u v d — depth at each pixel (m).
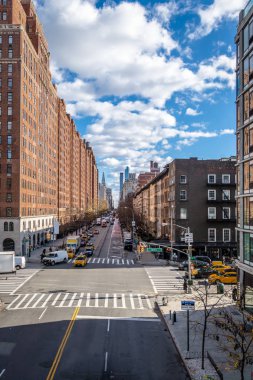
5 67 78.75
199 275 52.59
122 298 39.88
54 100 127.44
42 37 104.50
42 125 104.06
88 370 21.42
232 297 37.16
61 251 68.44
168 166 78.31
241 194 33.47
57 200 134.25
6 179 77.25
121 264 66.56
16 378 20.20
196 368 21.50
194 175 71.38
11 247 76.56
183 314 33.00
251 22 31.53
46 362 22.55
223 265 56.53
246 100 32.84
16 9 84.25
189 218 70.69
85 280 50.62
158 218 93.88
